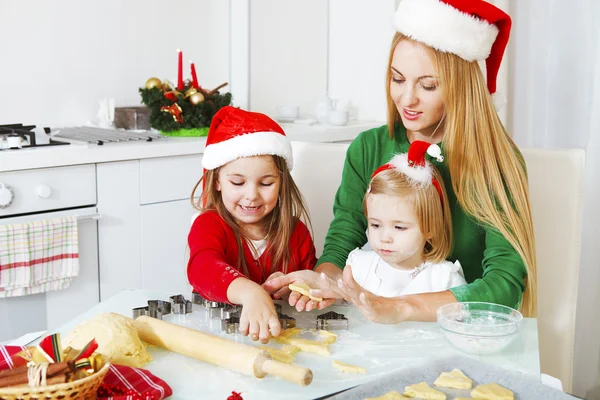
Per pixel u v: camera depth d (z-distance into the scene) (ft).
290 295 3.99
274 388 3.05
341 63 11.43
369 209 4.65
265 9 10.64
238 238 4.89
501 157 4.64
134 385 2.97
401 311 3.84
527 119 9.92
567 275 5.24
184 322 3.78
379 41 10.95
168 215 8.45
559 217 5.24
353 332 3.70
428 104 4.62
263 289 3.89
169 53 10.09
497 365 3.31
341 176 5.90
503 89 9.72
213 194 4.93
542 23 9.61
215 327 3.72
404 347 3.51
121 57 9.61
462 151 4.62
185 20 10.18
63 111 9.18
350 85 11.37
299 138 9.32
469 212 4.61
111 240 7.99
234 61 10.64
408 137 5.19
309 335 3.64
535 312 4.60
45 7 8.86
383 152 5.26
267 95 10.91
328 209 5.96
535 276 4.55
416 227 4.52
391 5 10.76
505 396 2.87
